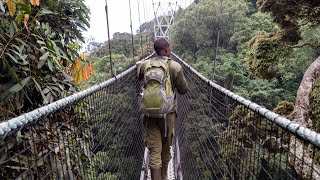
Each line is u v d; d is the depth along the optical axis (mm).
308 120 4809
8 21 1680
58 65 1772
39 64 1615
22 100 1654
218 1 19000
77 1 2283
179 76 1998
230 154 1395
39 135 1067
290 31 5883
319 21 5613
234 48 18109
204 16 18906
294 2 5359
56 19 2143
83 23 2346
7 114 1623
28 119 834
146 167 3236
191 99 2951
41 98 1835
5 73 1646
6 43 1595
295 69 13156
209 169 1916
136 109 3107
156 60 1991
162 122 1979
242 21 17969
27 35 1688
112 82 1947
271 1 5547
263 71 6156
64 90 1906
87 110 1494
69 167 1286
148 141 2033
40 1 1958
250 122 1118
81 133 1462
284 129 808
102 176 1752
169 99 1894
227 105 1495
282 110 5766
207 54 18203
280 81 14078
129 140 2598
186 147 3006
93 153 1587
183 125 3383
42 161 1042
